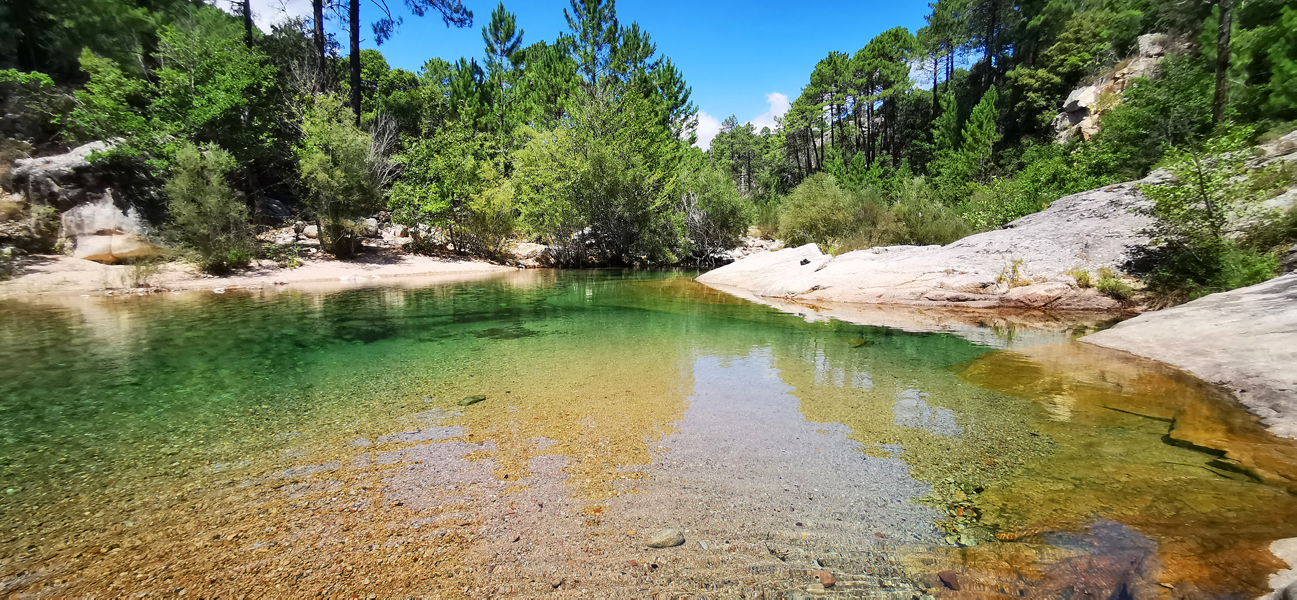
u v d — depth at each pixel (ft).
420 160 61.31
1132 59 77.66
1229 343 14.40
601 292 37.19
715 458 9.71
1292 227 20.34
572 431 11.14
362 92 85.81
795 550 6.77
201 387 14.44
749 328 23.02
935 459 9.53
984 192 59.16
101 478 9.00
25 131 45.98
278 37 71.97
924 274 29.66
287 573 6.36
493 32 84.23
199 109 46.88
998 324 22.89
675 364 16.90
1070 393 13.04
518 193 63.72
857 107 134.92
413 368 16.56
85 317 25.52
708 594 5.91
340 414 12.28
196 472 9.23
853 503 7.98
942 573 6.18
